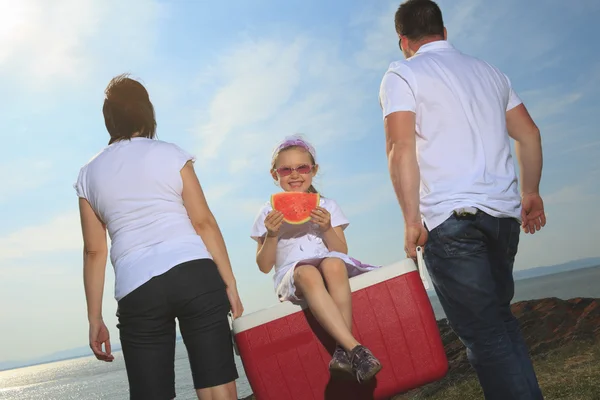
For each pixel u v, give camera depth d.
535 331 17.97
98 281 3.23
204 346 2.92
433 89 3.11
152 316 2.90
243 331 3.14
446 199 3.02
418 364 3.11
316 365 3.13
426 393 13.10
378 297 3.13
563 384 8.23
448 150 3.08
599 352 10.80
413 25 3.40
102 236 3.23
